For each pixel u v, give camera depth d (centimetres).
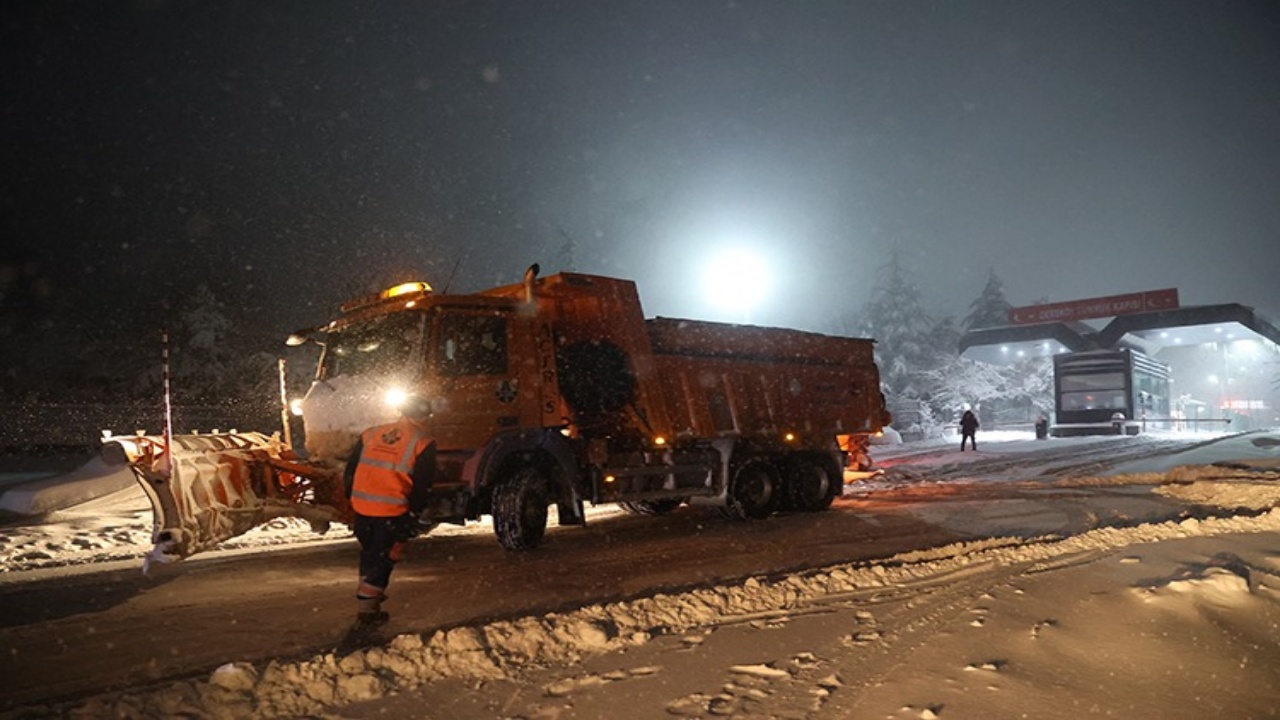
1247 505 1409
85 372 4000
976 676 533
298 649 608
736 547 1080
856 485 2003
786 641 613
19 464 2806
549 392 1105
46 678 540
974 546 1028
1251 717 491
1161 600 692
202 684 498
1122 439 3769
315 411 1032
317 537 1197
